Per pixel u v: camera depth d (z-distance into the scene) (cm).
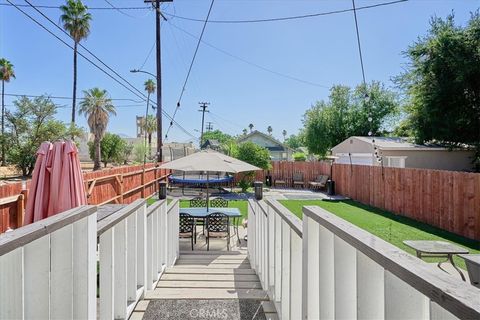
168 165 673
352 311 131
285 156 3791
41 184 284
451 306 68
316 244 178
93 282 180
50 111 2006
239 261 512
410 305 91
